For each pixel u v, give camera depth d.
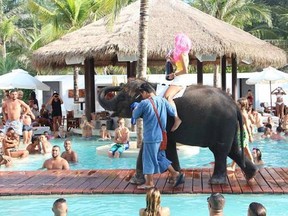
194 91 8.66
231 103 8.73
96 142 17.86
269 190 8.20
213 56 19.16
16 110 15.45
